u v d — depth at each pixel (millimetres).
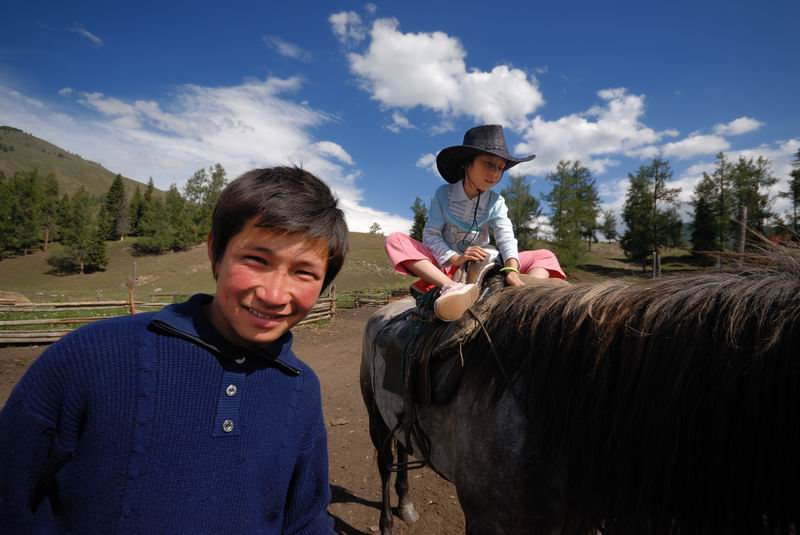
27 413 771
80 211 57156
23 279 48469
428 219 2518
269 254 877
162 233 61000
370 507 3457
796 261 1154
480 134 2258
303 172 997
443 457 1838
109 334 843
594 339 1304
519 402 1444
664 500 1106
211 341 890
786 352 970
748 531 1004
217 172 71312
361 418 5414
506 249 2162
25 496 767
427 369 1844
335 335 11898
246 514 875
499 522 1479
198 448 832
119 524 765
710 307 1106
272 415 945
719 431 1031
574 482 1287
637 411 1166
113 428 784
